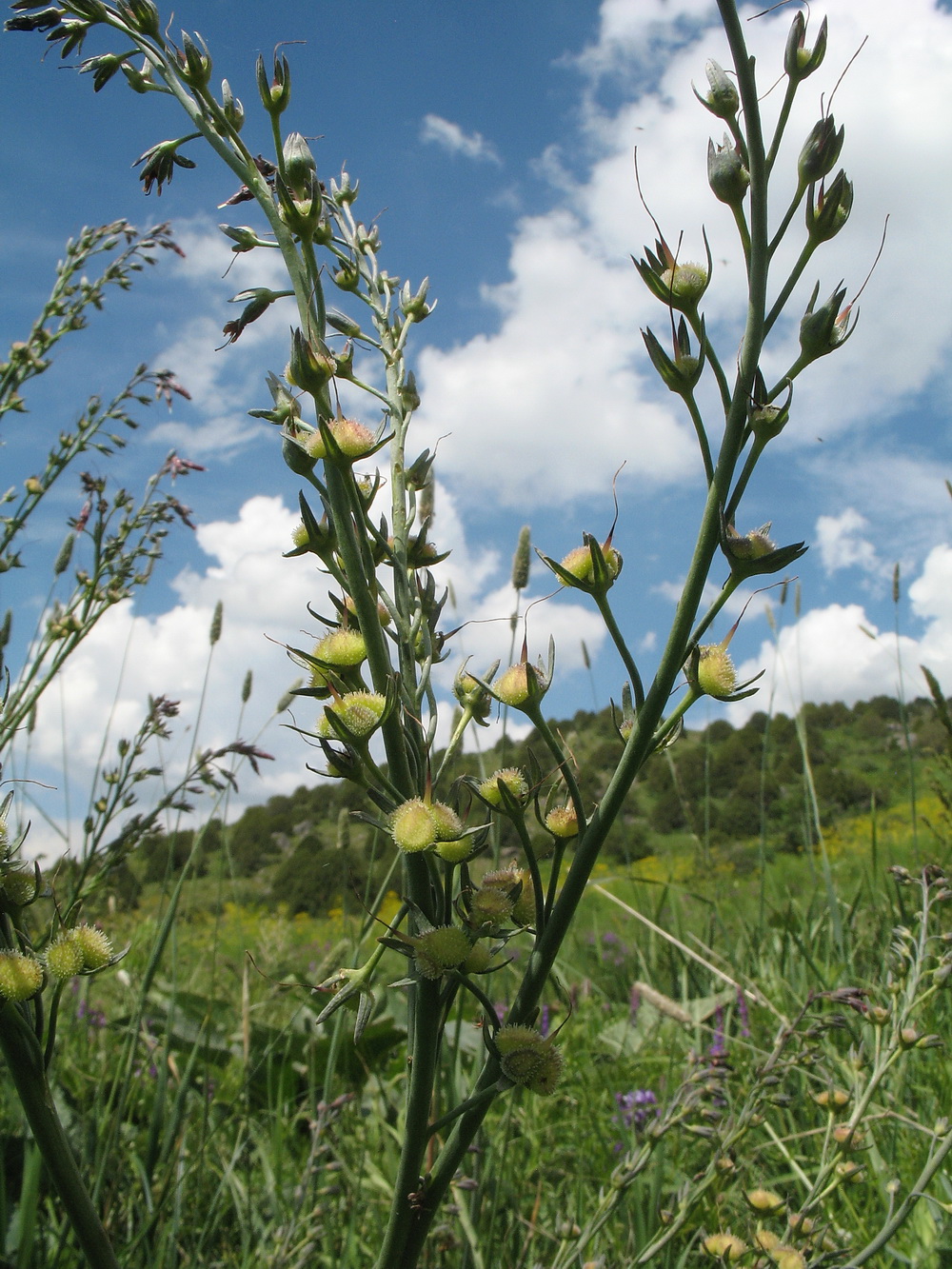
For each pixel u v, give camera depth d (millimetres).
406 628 1291
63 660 2951
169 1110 2941
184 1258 2299
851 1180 1860
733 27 1041
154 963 2646
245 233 1281
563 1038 3355
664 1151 2287
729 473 1062
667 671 1068
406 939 1062
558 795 1198
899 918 3529
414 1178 1104
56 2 1316
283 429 1185
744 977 3668
